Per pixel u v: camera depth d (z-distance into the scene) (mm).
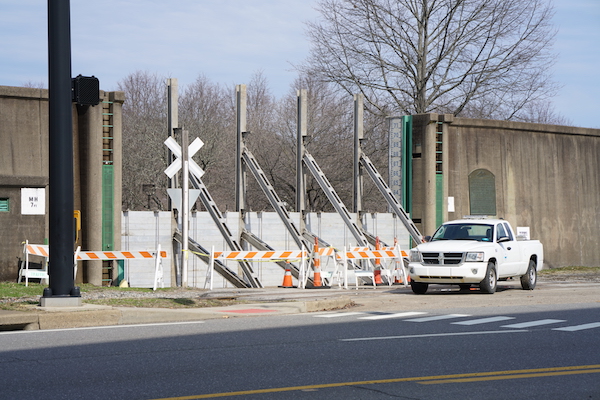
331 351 13562
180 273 36719
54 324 16875
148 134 66438
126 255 29484
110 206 32844
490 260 27891
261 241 37844
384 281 37188
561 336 15758
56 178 18094
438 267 27312
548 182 47062
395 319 18922
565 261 47656
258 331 16219
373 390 10336
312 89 65500
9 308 18078
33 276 28078
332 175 60719
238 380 10906
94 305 18656
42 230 29703
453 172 43094
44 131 31344
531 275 30750
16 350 13344
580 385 10766
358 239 39531
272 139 62438
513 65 57469
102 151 32562
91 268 31984
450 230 29656
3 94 30375
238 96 39000
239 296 25766
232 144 70938
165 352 13266
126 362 12242
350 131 61781
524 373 11617
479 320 18719
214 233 38125
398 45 58750
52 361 12281
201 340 14750
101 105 32375
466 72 58000
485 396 10047
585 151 48969
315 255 32031
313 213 40938
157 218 36281
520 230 45469
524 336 15727
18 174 30703
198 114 72438
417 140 42375
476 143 44000
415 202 42375
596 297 25953
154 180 64688
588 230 48938
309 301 21734
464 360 12734
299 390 10281
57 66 18062
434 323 18031
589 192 49062
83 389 10211
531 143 46344
